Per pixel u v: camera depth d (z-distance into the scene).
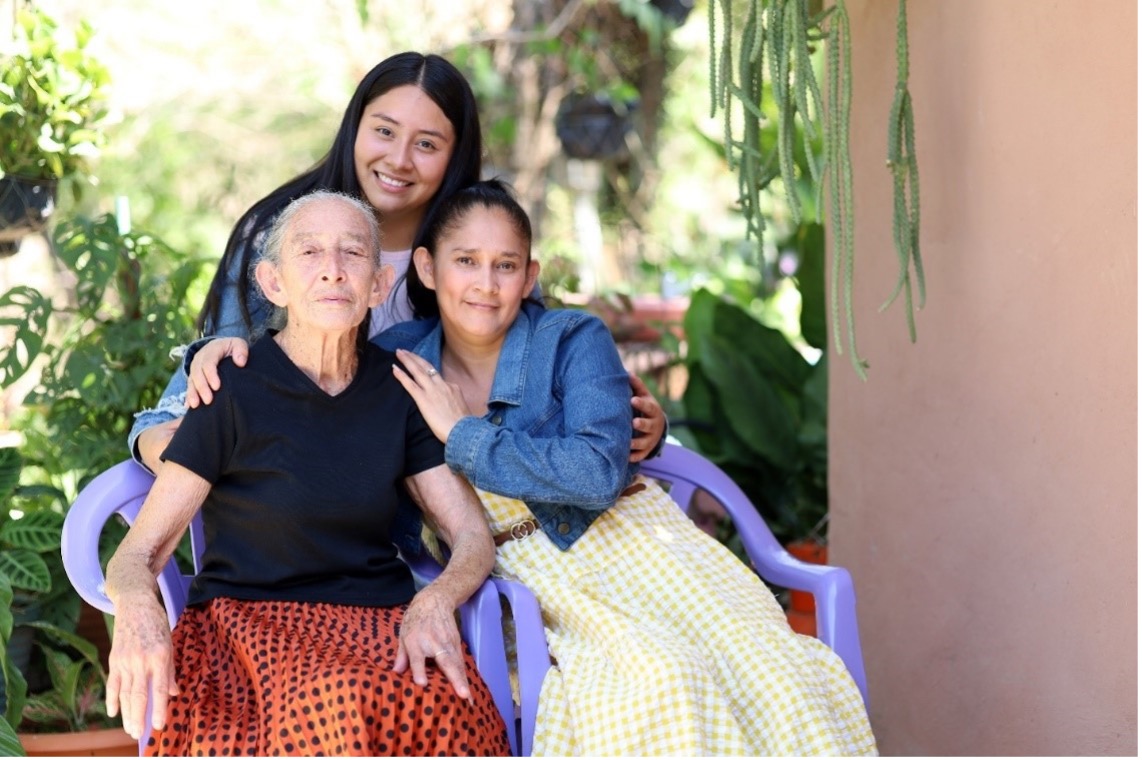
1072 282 2.31
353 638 2.06
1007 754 2.55
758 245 2.64
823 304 4.04
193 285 3.24
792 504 4.07
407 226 2.73
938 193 2.73
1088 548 2.28
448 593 2.10
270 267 2.21
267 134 7.32
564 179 7.36
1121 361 2.18
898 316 2.92
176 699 2.03
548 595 2.25
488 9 6.81
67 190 3.94
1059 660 2.38
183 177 7.15
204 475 2.12
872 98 2.96
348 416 2.21
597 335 2.43
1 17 3.10
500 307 2.36
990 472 2.58
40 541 2.85
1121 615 2.20
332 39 6.78
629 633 2.13
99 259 3.05
